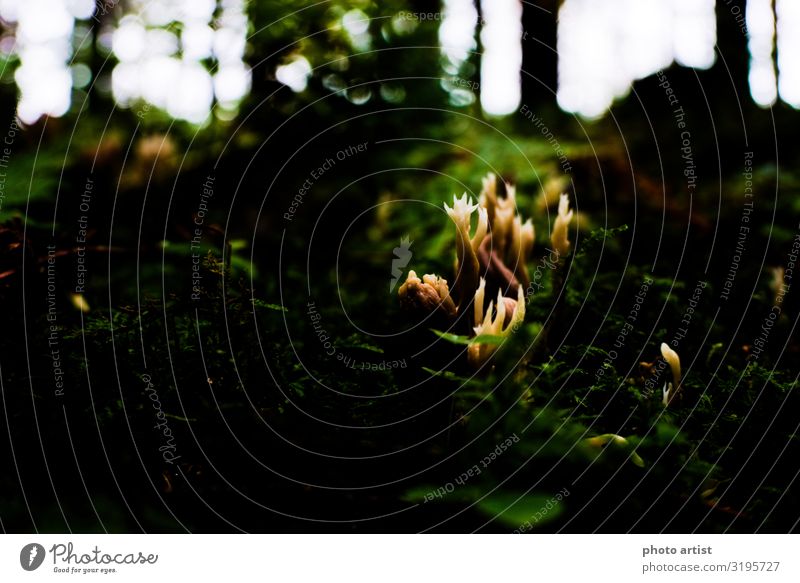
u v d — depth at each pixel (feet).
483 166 3.52
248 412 1.65
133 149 2.90
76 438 1.57
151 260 2.29
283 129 3.08
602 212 3.19
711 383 1.85
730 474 1.63
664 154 4.00
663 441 1.57
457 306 1.64
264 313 2.05
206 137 3.08
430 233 3.06
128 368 1.70
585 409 1.69
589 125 4.47
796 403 1.73
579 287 2.21
